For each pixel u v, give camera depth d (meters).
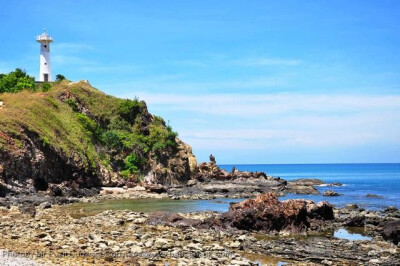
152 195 68.88
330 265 23.14
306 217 35.75
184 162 93.38
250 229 33.97
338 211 46.53
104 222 35.69
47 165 67.88
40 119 73.25
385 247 28.28
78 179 72.00
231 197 69.06
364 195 74.50
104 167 81.19
